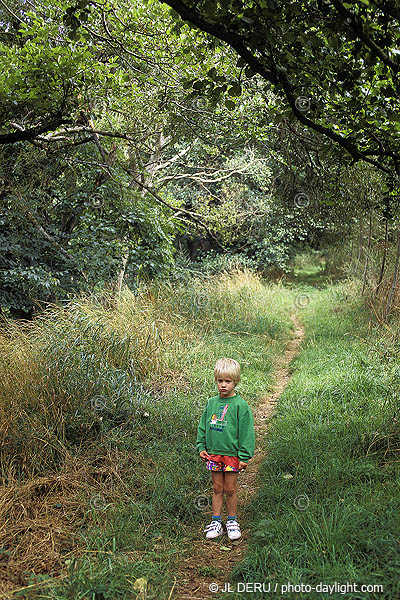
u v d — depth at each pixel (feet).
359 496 12.85
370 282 39.60
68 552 11.56
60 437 16.31
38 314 25.66
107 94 26.55
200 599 10.21
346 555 10.14
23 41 28.32
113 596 9.67
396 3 11.69
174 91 25.96
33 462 14.84
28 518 12.78
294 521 11.82
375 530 10.80
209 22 12.62
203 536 12.89
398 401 18.13
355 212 32.40
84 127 27.89
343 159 18.39
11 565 10.89
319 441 16.66
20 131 21.93
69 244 36.99
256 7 12.81
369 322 32.81
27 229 36.83
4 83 20.49
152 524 13.03
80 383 18.61
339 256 66.28
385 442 15.83
